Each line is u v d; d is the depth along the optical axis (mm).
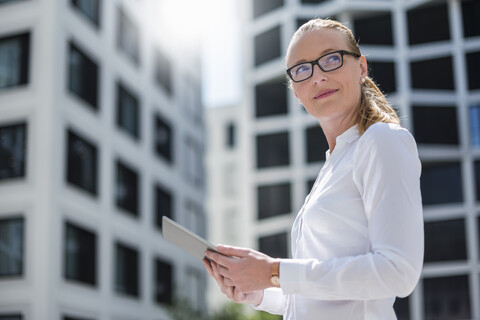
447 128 31250
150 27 28047
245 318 23781
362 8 32875
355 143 2010
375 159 1836
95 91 23031
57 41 20859
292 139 34250
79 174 21422
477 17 32125
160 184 27594
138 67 26594
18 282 19266
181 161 30078
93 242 21781
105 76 23766
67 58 21375
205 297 30469
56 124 20328
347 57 2090
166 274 27031
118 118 24609
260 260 1858
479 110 31219
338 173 1967
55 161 20062
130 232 24406
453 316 29312
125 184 24641
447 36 32375
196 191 31562
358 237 1880
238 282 1884
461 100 31469
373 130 1890
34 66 20656
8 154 20312
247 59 36062
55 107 20359
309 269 1785
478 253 29703
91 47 22984
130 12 26375
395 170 1799
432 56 32188
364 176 1860
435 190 31016
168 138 29000
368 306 1850
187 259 29172
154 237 26359
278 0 35656
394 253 1718
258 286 1850
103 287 22047
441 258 30109
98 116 22984
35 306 18969
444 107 31516
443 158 30812
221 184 50562
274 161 34438
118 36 25141
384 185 1794
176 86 30266
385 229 1754
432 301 29781
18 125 20422
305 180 33375
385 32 33000
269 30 35656
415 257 1729
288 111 34812
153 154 27172
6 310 19172
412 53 32375
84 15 22766
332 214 1922
